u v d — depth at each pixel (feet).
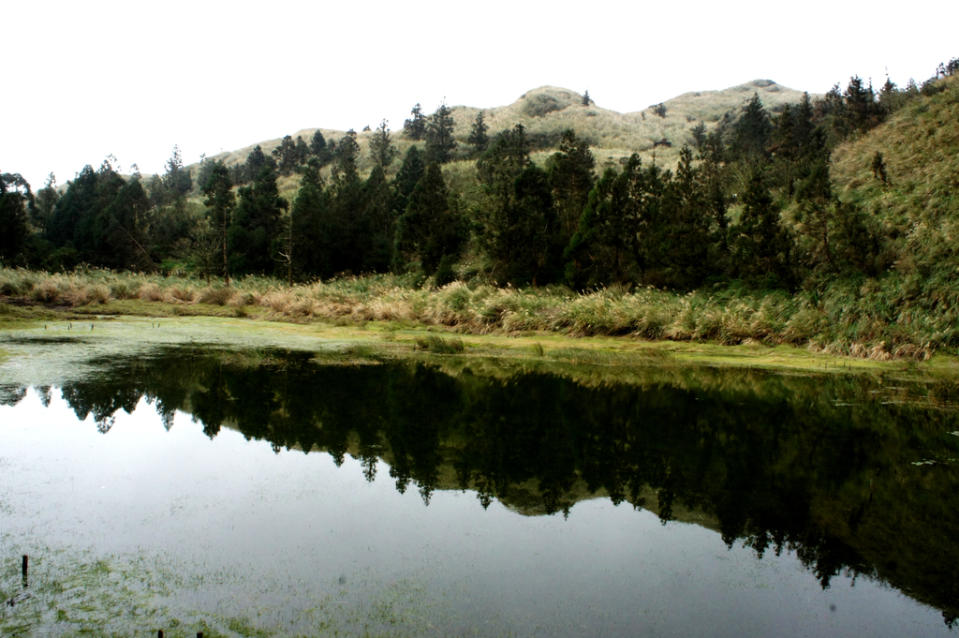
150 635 9.30
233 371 35.45
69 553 12.21
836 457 21.67
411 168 173.78
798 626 10.39
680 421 26.91
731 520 15.55
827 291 58.18
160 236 168.76
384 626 9.82
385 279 111.45
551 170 109.40
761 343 54.54
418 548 13.12
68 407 24.98
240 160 359.25
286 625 9.75
